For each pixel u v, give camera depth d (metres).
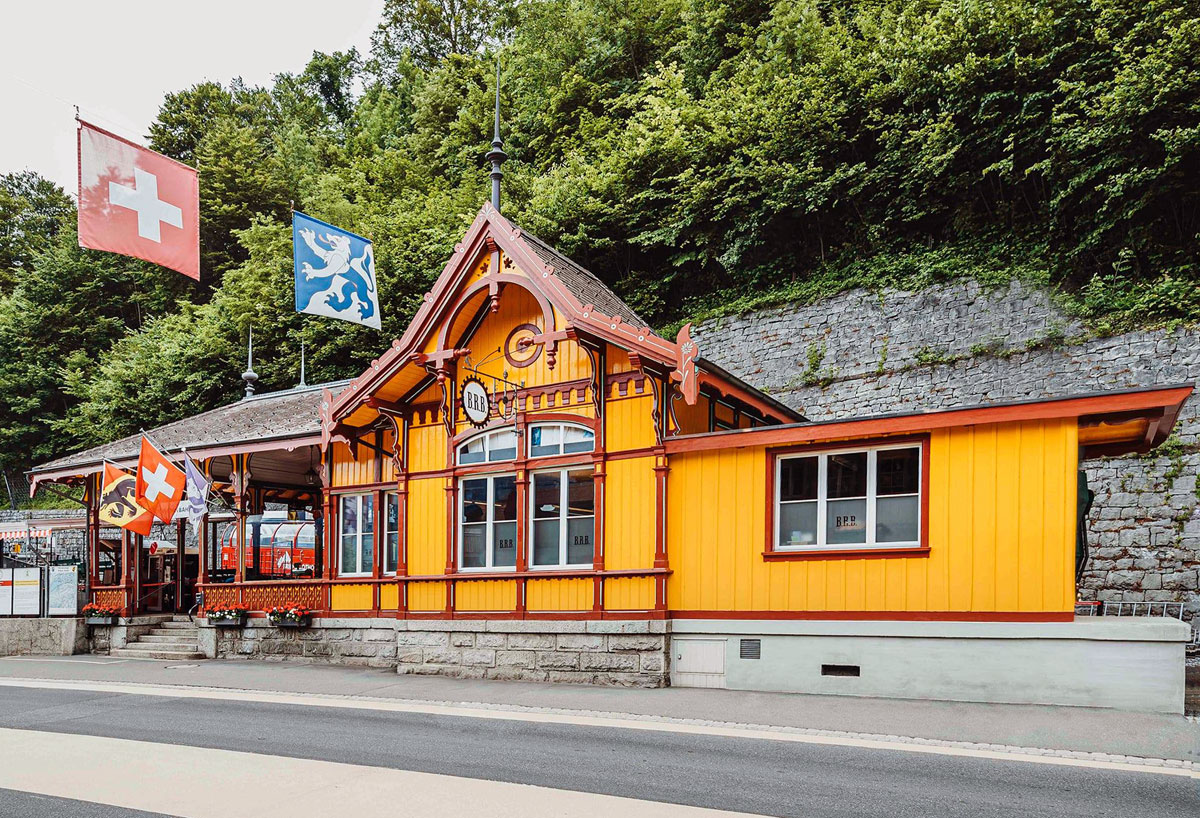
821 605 12.64
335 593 17.89
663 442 13.95
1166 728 9.68
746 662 13.16
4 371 47.91
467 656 15.45
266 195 49.59
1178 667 10.56
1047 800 7.13
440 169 46.19
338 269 13.22
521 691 13.38
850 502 12.72
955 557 11.79
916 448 12.30
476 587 15.64
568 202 33.00
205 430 21.98
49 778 8.32
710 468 13.75
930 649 11.84
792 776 7.95
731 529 13.48
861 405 25.17
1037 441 11.48
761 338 27.66
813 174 28.67
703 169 31.48
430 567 16.33
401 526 16.78
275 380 38.31
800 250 30.31
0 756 9.38
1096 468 20.03
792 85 29.61
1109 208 22.67
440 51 63.34
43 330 49.28
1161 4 22.14
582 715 11.31
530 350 15.62
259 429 19.83
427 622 15.97
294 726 10.84
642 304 32.66
